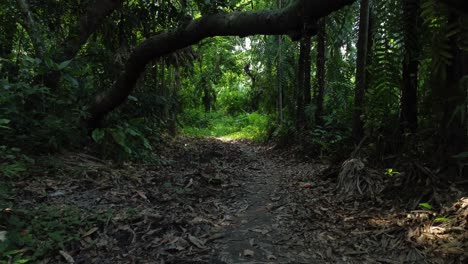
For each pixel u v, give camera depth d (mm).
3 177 3824
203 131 14727
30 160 4145
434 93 3764
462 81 3094
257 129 12812
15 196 3451
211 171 5742
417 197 3533
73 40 6031
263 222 3465
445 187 3480
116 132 5520
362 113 5539
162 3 6297
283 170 6398
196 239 2932
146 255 2646
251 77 16750
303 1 2537
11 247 2412
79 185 4094
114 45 7379
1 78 5023
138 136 6211
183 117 15102
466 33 2322
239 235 3113
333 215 3604
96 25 6258
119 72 6777
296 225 3367
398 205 3590
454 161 3561
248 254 2715
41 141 4805
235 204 4105
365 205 3822
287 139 8695
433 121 4074
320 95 7934
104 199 3766
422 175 3723
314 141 7059
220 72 17016
